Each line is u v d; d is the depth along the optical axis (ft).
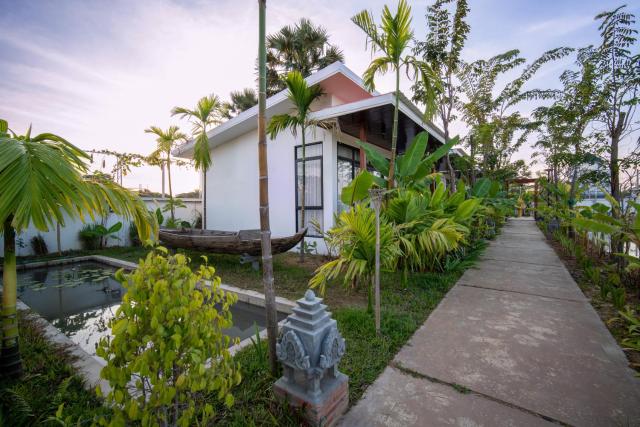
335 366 5.64
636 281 13.00
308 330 5.31
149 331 3.82
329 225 22.72
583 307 11.03
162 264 3.97
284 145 25.64
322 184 23.24
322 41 37.86
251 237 20.52
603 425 5.23
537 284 14.15
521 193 65.77
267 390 6.12
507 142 34.88
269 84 41.34
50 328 9.84
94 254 26.68
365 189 13.89
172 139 28.89
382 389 6.37
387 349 7.94
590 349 7.91
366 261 10.15
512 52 25.61
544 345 8.18
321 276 10.76
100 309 13.99
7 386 6.22
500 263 18.83
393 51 14.03
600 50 17.53
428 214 14.83
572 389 6.25
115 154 30.25
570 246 21.26
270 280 6.46
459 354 7.77
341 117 20.01
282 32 37.58
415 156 16.55
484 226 26.03
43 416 5.50
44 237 27.09
